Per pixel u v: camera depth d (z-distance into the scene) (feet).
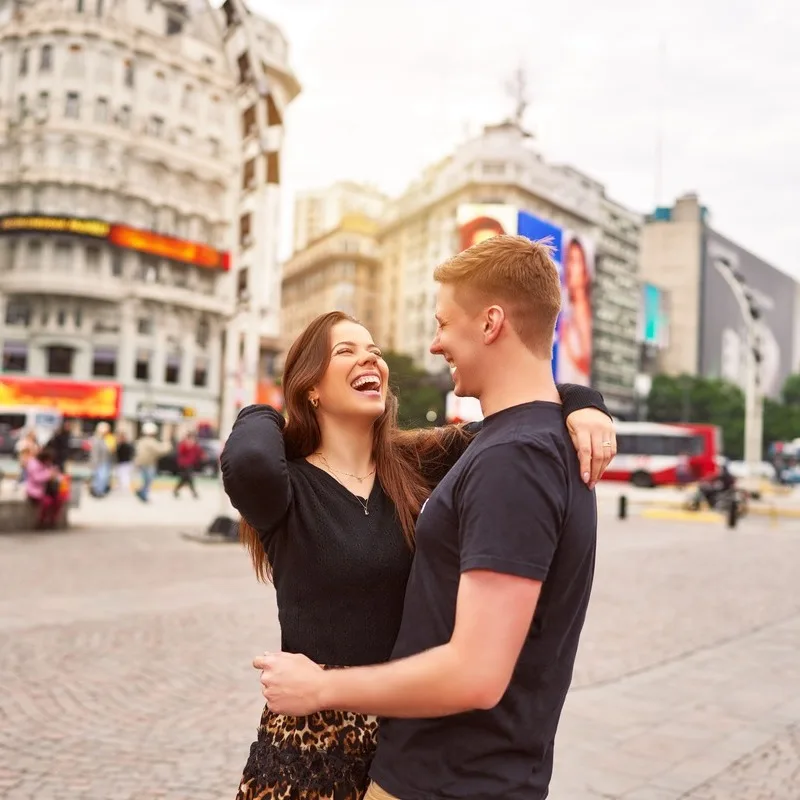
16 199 164.04
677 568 37.55
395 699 4.17
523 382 4.68
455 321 4.80
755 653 21.30
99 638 20.77
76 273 162.40
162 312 173.47
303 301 369.09
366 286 341.21
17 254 162.71
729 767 13.15
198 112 179.73
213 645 20.40
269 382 209.97
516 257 4.65
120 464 77.36
